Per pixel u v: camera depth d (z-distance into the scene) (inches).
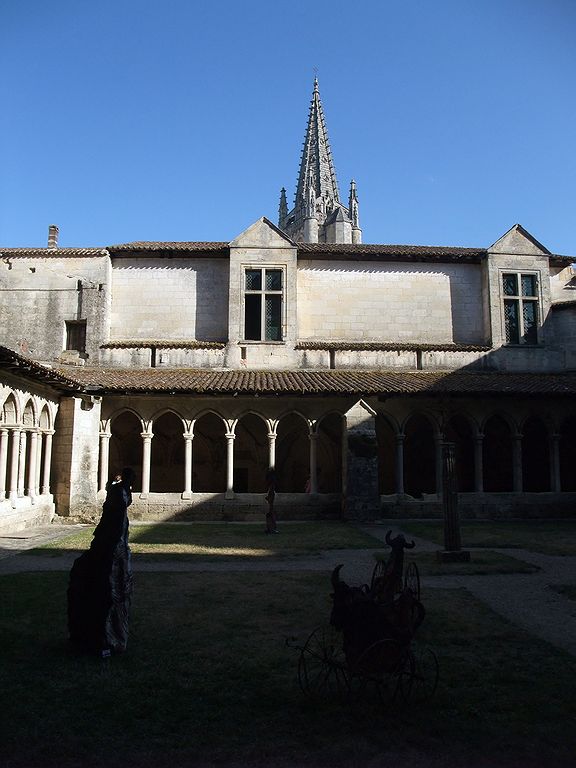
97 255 924.0
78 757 166.1
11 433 653.9
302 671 228.1
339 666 205.6
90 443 779.4
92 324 904.9
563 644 264.5
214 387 761.6
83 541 554.9
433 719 189.8
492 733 181.0
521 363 952.3
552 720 189.5
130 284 949.8
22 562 444.8
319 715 191.9
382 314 973.8
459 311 984.3
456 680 220.7
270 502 634.8
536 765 163.9
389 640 198.7
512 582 388.2
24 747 170.4
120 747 171.3
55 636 265.3
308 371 909.8
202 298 950.4
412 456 967.6
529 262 977.5
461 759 166.7
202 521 772.6
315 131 2994.6
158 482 940.0
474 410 832.3
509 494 825.5
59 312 909.8
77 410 767.1
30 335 904.3
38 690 207.8
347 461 753.0
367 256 970.7
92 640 242.8
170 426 938.7
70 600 249.0
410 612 219.3
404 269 985.5
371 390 770.8
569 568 435.2
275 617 299.0
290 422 935.7
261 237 941.2
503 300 968.3
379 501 745.0
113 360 898.1
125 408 803.4
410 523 737.6
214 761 165.0
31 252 920.3
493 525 730.2
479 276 995.9
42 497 719.1
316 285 973.2
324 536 605.6
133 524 721.6
